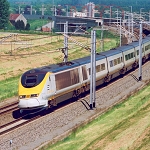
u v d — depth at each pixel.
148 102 53.88
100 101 56.88
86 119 47.62
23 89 47.88
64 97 53.12
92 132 43.25
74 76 55.19
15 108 52.91
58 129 43.94
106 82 67.88
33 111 50.88
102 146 37.34
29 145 38.81
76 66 56.31
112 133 40.97
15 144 38.97
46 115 48.44
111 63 69.25
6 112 51.03
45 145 38.56
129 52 79.56
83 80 57.72
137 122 43.47
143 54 89.88
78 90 56.78
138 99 57.16
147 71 81.50
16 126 44.12
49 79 49.09
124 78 74.69
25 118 47.84
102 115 49.50
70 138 41.69
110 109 52.19
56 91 50.41
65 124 45.84
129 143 36.94
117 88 65.62
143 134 38.56
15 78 78.38
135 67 84.50
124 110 51.56
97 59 63.69
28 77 48.59
